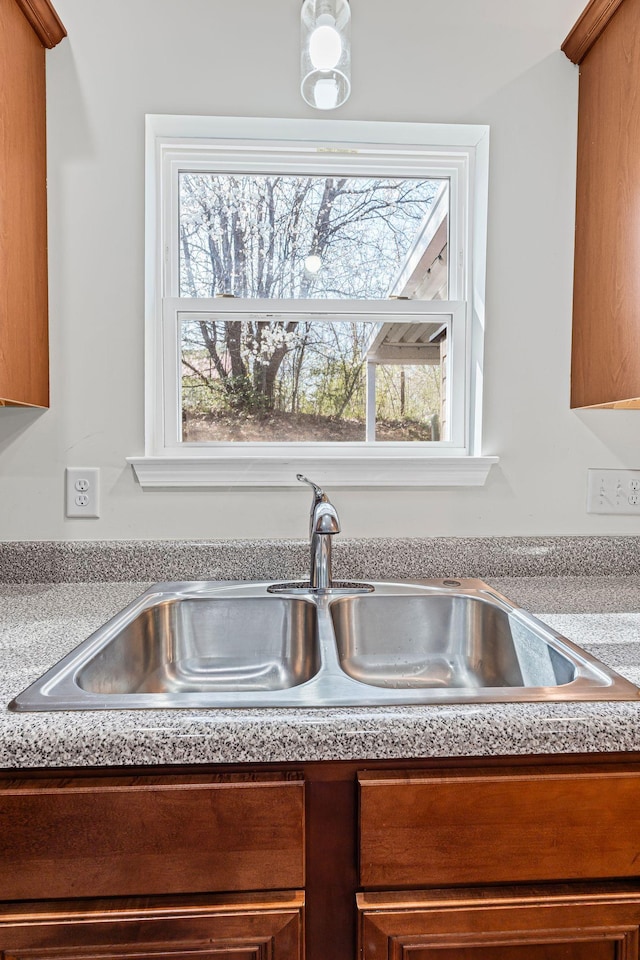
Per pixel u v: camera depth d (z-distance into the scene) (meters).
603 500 1.32
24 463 1.23
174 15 1.22
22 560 1.20
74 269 1.22
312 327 1.36
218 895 0.59
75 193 1.21
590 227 1.22
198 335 1.34
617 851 0.60
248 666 1.05
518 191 1.29
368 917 0.59
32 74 1.13
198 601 1.05
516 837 0.60
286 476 1.25
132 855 0.58
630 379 1.09
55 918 0.57
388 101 1.26
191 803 0.58
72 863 0.57
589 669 0.71
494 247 1.29
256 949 0.58
